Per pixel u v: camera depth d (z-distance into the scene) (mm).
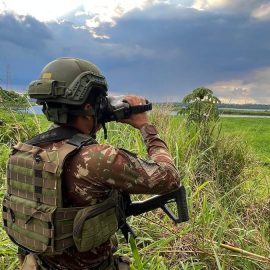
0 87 4809
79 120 1921
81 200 1822
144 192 1871
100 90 1938
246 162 5113
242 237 3416
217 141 5117
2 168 4629
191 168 4281
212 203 4012
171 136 4902
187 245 3371
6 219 2025
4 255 3332
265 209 3986
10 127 4891
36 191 1837
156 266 2943
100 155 1796
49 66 1903
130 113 2027
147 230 3566
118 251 3256
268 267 3082
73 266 1924
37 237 1848
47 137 1917
